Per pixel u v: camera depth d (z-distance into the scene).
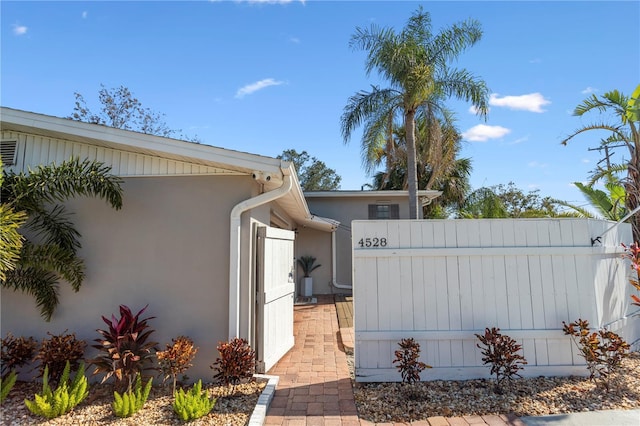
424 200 14.98
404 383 4.58
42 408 3.68
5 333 5.09
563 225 4.89
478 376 4.66
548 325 4.73
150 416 3.82
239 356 4.35
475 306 4.77
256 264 5.38
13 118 5.00
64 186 4.50
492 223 4.90
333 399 4.24
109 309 5.02
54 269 4.73
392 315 4.77
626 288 5.80
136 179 5.25
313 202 14.77
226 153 4.74
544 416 3.67
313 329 8.00
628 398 4.05
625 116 7.83
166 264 5.07
